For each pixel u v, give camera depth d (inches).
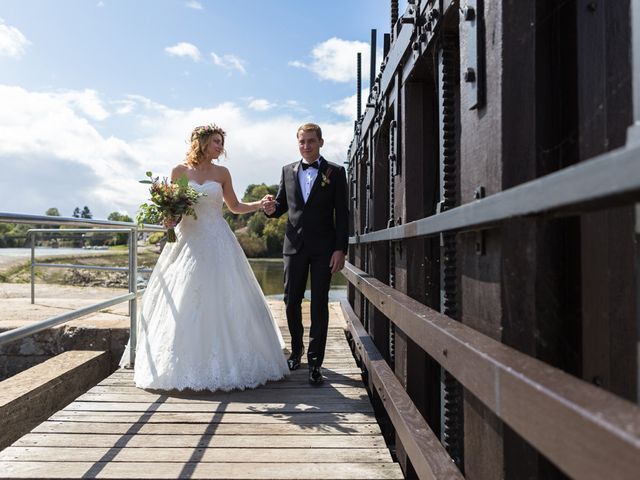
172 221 127.3
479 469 55.2
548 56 49.4
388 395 92.4
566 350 47.9
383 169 158.9
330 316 264.7
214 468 82.7
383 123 144.1
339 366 151.3
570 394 29.1
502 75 48.5
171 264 134.3
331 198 132.2
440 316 65.4
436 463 61.4
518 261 47.9
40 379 137.5
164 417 106.3
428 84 107.6
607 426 24.0
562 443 28.3
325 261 131.9
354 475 80.7
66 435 96.3
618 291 48.1
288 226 136.6
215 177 139.2
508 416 36.3
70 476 79.3
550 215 33.7
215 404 114.7
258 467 83.3
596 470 25.0
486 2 52.5
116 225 134.0
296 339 146.3
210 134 137.3
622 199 25.5
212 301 127.1
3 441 116.0
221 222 136.1
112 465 83.4
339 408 112.3
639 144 22.0
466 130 58.6
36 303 256.4
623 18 49.3
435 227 59.9
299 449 90.8
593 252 47.5
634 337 48.2
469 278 58.1
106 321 196.1
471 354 44.7
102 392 123.5
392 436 122.5
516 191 34.9
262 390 125.8
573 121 48.6
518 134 48.7
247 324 129.8
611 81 49.2
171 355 123.3
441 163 82.8
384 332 152.3
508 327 47.9
